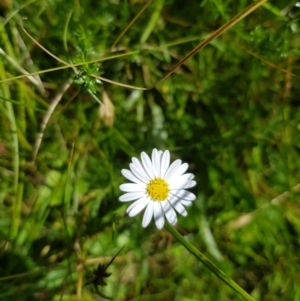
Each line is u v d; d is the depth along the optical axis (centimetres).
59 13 14
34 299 14
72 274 14
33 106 15
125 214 15
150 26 15
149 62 15
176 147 15
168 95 15
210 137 15
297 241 15
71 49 15
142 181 13
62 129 15
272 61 15
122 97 15
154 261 15
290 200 15
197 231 15
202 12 15
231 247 15
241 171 15
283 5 15
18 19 14
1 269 14
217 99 15
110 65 15
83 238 15
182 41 14
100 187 15
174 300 15
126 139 15
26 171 15
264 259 15
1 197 15
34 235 14
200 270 15
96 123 15
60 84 15
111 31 15
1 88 14
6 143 15
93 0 15
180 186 13
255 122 15
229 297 15
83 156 15
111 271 15
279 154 15
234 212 15
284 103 15
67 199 15
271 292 15
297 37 15
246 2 15
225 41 15
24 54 15
